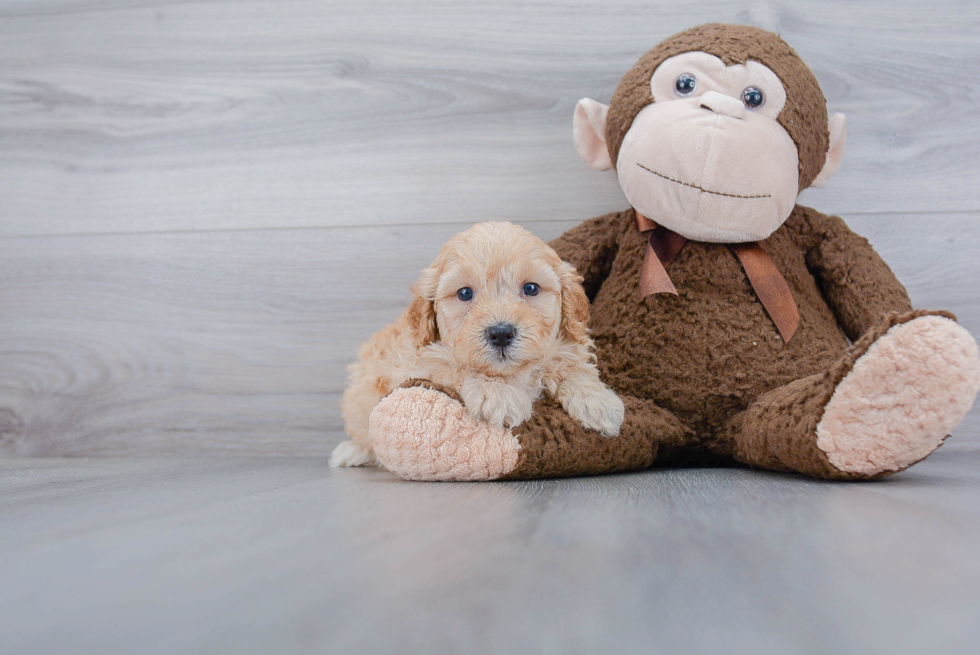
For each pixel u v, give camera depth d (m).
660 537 0.82
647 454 1.53
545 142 2.17
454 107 2.20
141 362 2.28
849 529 0.86
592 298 1.90
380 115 2.22
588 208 2.15
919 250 2.06
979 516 0.93
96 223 2.31
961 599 0.61
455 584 0.65
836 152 1.80
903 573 0.68
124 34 2.32
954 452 1.96
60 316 2.30
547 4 2.16
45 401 2.29
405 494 1.17
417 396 1.38
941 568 0.69
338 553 0.76
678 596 0.62
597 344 1.75
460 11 2.19
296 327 2.23
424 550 0.77
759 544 0.79
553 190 2.17
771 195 1.58
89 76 2.33
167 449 2.25
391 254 2.21
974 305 2.04
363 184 2.23
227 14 2.28
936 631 0.54
